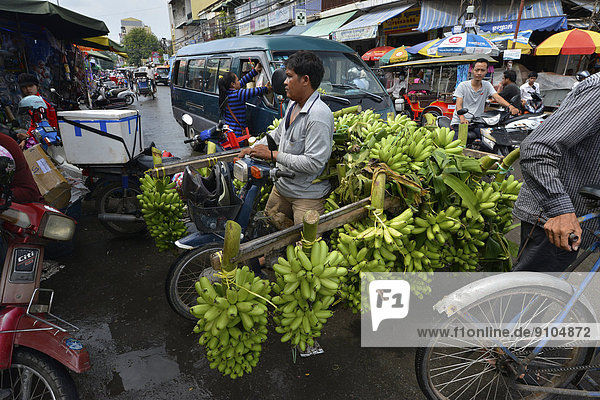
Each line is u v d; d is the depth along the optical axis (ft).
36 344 5.79
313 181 8.23
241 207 8.70
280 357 8.32
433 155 7.14
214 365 6.07
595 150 5.61
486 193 7.21
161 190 10.05
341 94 17.69
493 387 7.45
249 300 5.76
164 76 134.00
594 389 7.06
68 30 33.30
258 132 17.76
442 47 35.04
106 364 8.16
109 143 12.47
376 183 6.60
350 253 6.82
